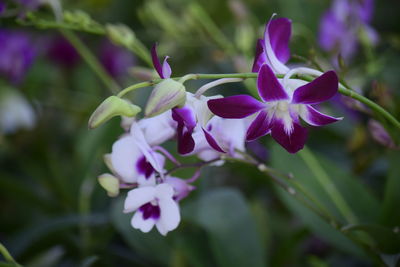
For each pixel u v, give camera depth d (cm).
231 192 58
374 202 57
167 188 44
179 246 58
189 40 77
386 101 55
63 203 72
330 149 74
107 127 67
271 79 42
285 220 72
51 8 62
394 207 53
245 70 60
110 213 63
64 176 74
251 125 43
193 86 74
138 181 45
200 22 72
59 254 66
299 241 61
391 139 52
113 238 67
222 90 75
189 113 42
